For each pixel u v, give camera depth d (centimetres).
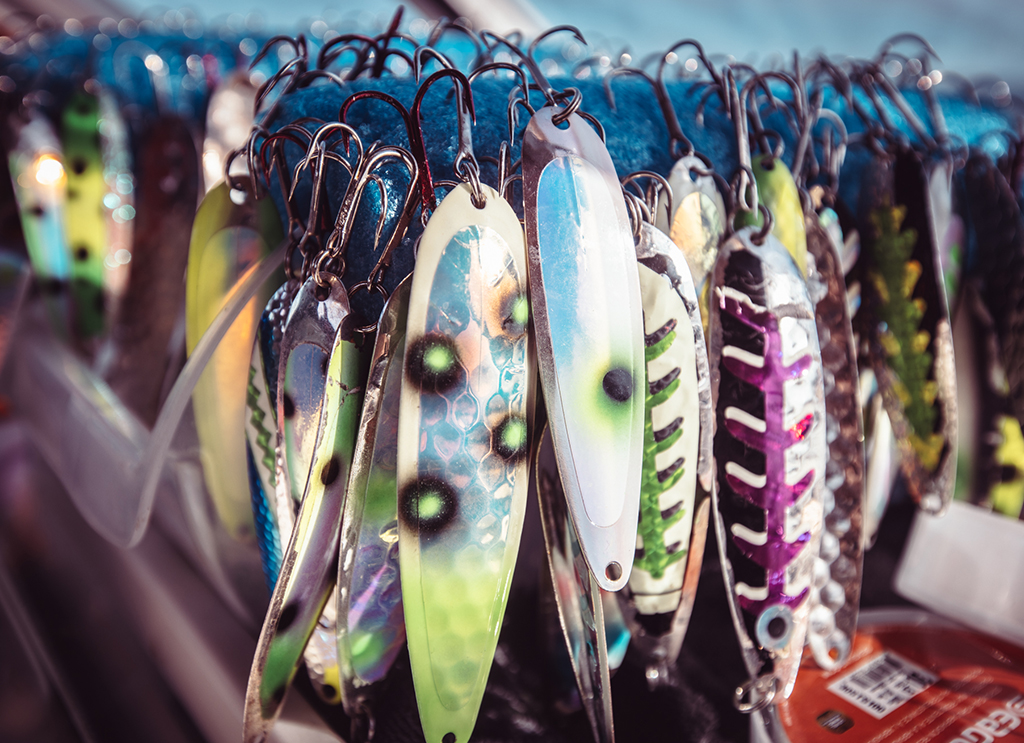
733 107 48
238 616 59
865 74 65
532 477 55
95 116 81
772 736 50
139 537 57
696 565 47
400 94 46
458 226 36
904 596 69
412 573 37
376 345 36
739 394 45
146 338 84
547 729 51
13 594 76
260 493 48
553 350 36
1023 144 72
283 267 49
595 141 40
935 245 54
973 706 54
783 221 50
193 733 56
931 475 59
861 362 65
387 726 50
